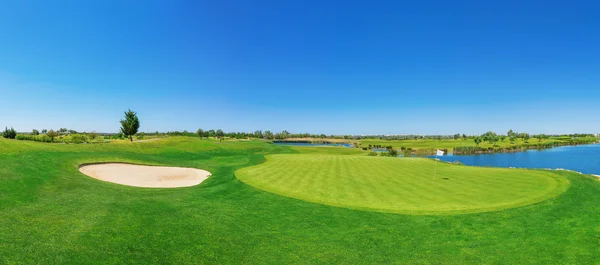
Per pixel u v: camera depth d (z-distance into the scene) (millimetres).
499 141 157875
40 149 31547
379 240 13367
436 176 28297
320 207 17828
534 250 12320
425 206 17969
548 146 130375
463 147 109438
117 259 10359
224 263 10961
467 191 21766
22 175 19969
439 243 13086
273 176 27438
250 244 12625
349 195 20656
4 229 11383
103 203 16125
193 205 17484
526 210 17031
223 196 20062
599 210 17047
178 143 63281
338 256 11883
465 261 11562
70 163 27500
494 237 13602
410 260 11648
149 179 27188
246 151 64625
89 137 86438
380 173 29938
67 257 10008
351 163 38094
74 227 12383
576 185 22719
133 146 52594
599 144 162500
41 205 14742
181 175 29828
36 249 10219
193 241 12398
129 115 62969
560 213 16547
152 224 13688
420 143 145250
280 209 17375
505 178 26969
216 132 157875
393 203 18656
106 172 28156
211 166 35781
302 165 35406
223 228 14047
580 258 11625
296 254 11961
